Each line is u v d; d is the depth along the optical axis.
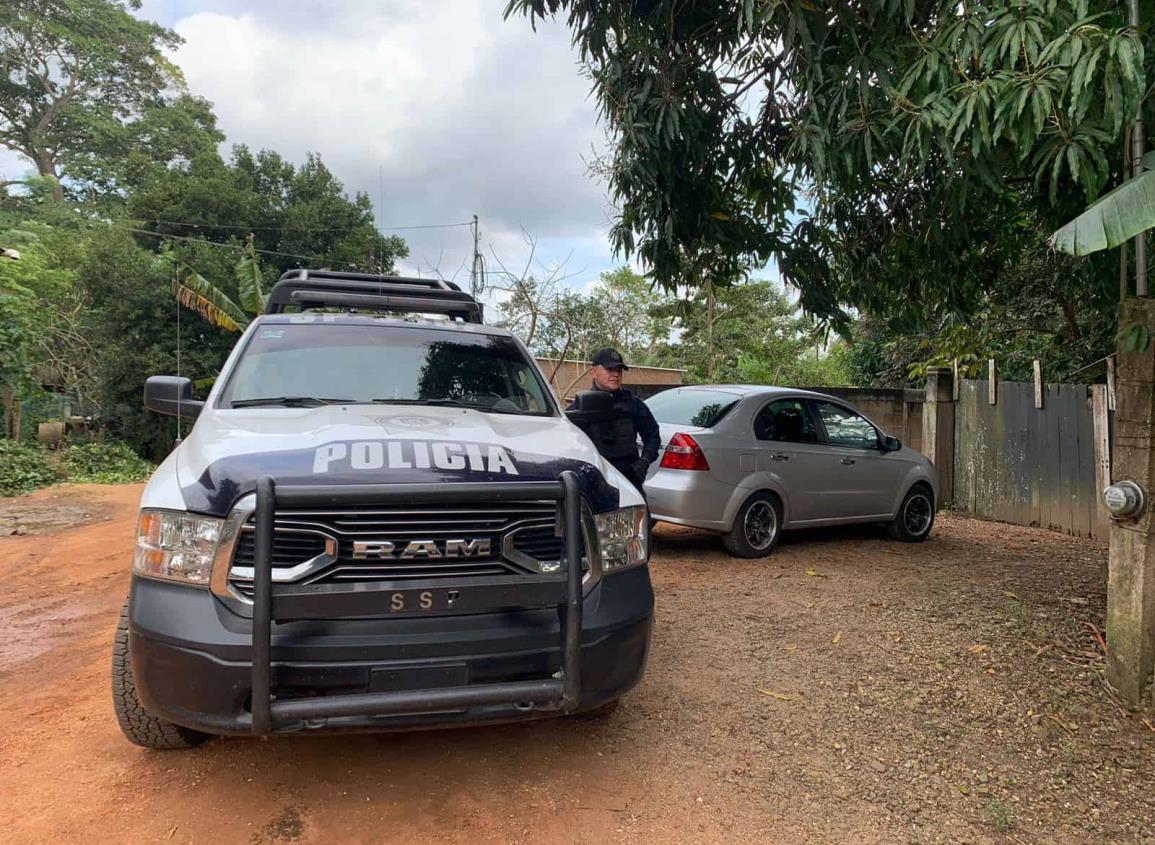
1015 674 4.21
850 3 4.36
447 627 2.64
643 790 3.01
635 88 5.38
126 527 9.02
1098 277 5.47
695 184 5.78
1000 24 3.39
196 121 44.31
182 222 23.69
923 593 5.73
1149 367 3.80
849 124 4.21
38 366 16.98
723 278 6.54
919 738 3.52
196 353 20.34
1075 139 3.42
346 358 4.03
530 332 12.93
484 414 3.72
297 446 2.85
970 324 7.13
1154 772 3.29
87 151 41.00
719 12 5.28
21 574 6.68
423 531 2.64
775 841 2.73
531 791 2.96
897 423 11.15
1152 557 3.81
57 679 4.11
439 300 4.77
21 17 38.59
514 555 2.73
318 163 26.38
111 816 2.71
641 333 25.53
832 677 4.15
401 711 2.44
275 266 24.89
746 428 6.66
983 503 9.66
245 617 2.53
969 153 4.18
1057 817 2.96
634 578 3.10
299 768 3.06
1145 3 3.41
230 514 2.57
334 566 2.54
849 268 6.56
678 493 6.32
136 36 42.28
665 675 4.13
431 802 2.85
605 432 5.26
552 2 5.25
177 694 2.54
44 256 20.09
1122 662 3.91
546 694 2.59
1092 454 8.36
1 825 2.65
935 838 2.79
